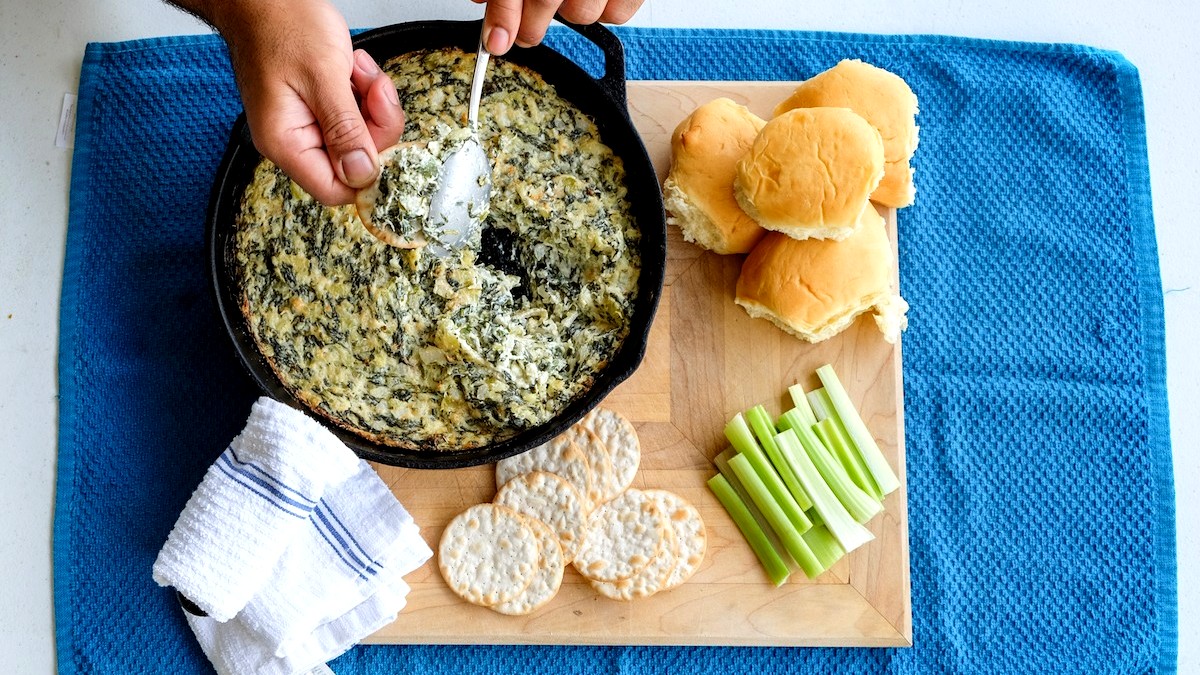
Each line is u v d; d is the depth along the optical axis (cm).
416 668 111
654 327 110
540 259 103
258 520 104
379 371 102
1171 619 113
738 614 109
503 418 101
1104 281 115
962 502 114
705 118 106
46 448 112
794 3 117
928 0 117
